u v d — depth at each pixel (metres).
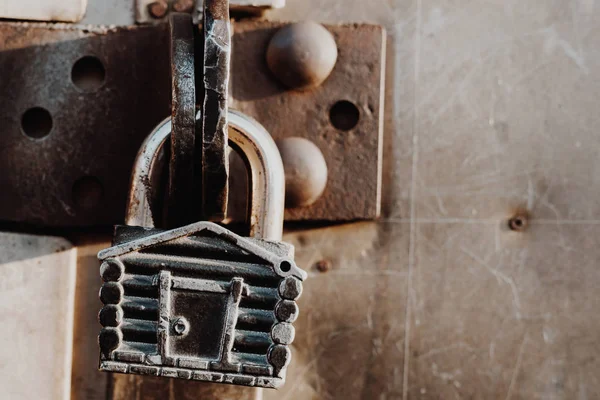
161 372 0.36
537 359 0.42
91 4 0.42
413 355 0.42
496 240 0.42
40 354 0.42
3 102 0.41
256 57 0.42
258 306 0.36
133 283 0.36
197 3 0.42
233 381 0.36
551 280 0.42
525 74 0.42
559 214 0.42
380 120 0.42
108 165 0.41
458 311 0.42
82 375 0.42
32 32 0.41
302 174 0.41
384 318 0.42
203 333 0.36
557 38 0.42
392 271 0.42
